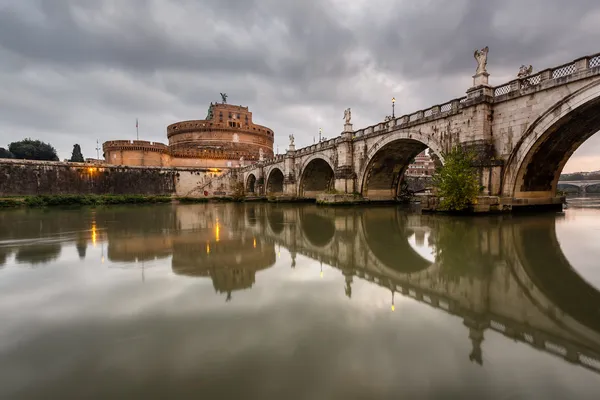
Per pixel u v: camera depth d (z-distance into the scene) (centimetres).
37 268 931
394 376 402
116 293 717
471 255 1034
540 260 960
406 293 709
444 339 499
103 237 1489
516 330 530
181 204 4578
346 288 746
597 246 1130
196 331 530
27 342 496
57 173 4703
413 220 1953
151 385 388
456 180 1941
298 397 362
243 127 8231
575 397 364
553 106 1667
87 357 453
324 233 1580
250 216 2527
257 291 728
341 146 3478
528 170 1966
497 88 1998
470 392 371
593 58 1515
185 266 955
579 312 599
